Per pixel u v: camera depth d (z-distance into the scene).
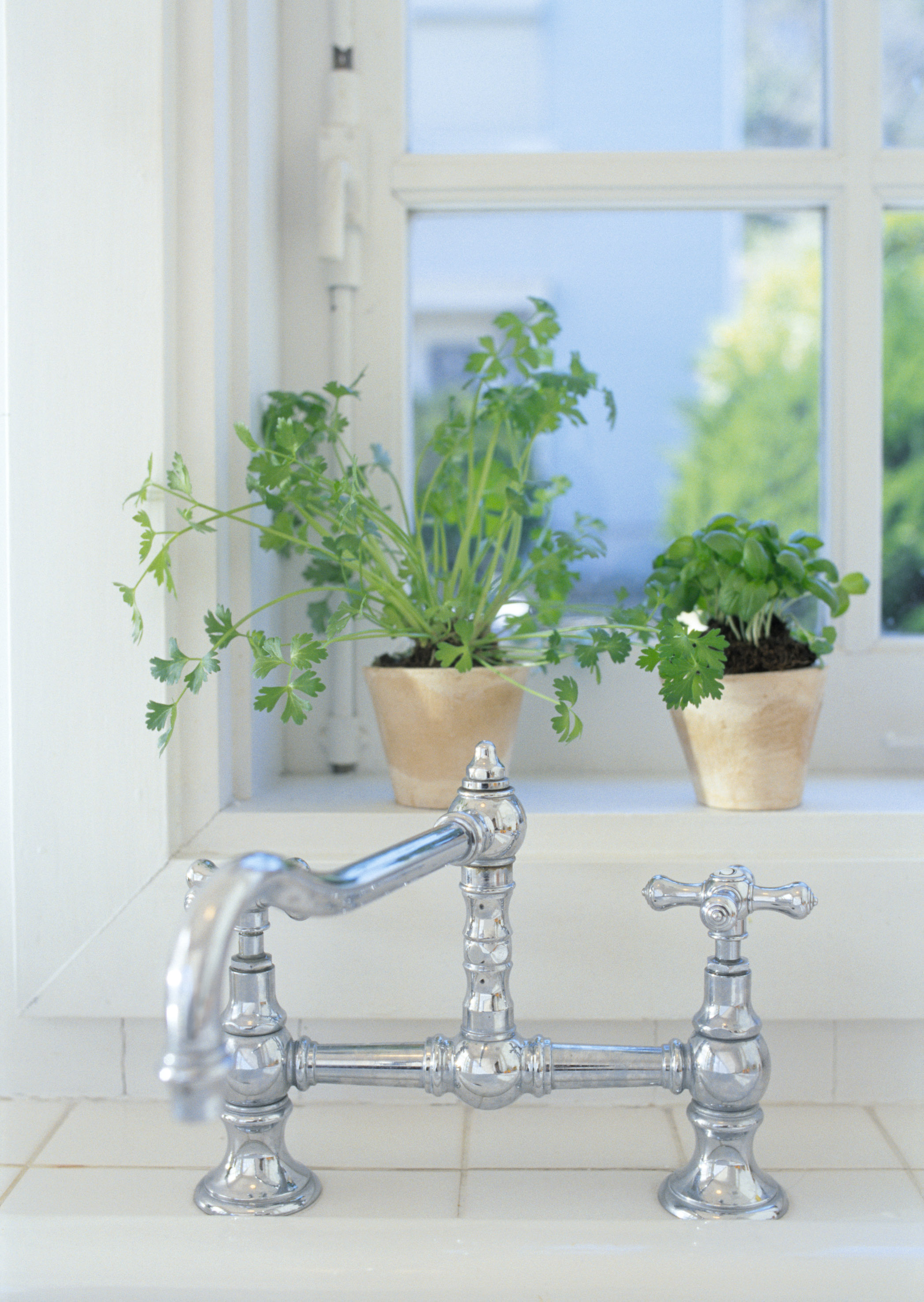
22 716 0.80
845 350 1.01
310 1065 0.69
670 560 0.87
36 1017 0.81
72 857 0.80
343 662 1.01
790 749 0.82
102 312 0.79
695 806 0.86
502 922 0.68
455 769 0.83
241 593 0.86
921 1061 0.82
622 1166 0.74
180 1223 0.64
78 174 0.79
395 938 0.80
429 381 1.05
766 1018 0.80
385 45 1.00
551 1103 0.83
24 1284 0.61
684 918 0.80
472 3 1.03
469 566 0.91
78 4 0.78
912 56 1.01
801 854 0.81
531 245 1.04
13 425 0.80
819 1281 0.61
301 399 0.91
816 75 1.03
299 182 1.00
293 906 0.48
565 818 0.82
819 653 0.85
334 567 0.94
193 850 0.82
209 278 0.81
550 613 0.94
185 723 0.82
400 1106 0.83
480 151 1.02
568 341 1.04
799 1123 0.80
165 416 0.79
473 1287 0.60
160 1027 0.83
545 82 1.03
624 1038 0.83
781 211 1.03
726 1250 0.61
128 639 0.80
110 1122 0.80
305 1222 0.64
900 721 1.02
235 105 0.85
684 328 1.04
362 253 1.01
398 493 0.95
